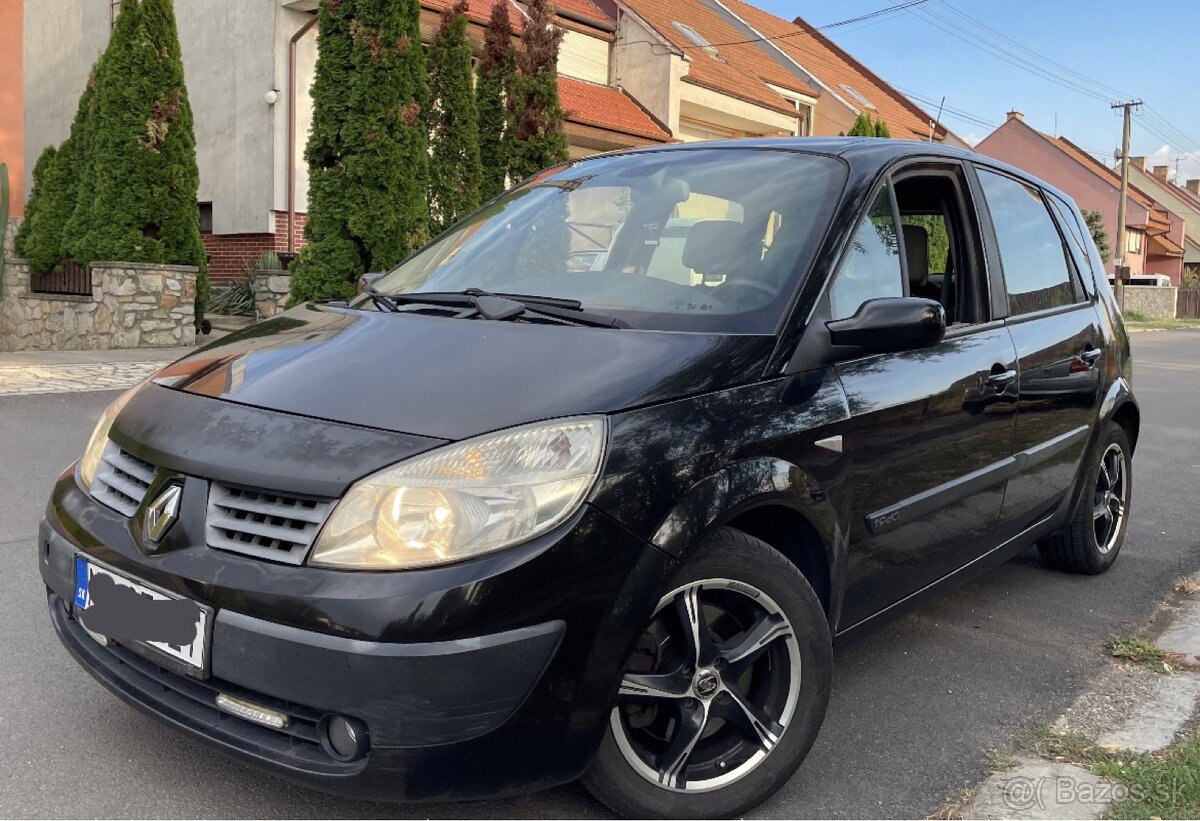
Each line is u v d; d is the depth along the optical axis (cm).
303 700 199
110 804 241
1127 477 479
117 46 1142
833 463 262
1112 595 440
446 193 1250
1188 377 1484
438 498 203
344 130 1065
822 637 255
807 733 253
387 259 1080
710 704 240
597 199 344
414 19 1083
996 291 363
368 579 198
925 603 328
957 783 271
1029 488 376
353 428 219
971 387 324
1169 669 354
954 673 348
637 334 255
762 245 292
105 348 1155
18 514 485
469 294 302
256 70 1568
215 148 1655
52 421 697
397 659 193
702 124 2319
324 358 255
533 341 251
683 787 238
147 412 250
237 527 212
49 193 1280
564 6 2055
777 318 267
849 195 305
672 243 306
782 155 333
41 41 2086
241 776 256
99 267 1145
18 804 240
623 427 221
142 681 230
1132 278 4784
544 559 204
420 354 248
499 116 1360
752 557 240
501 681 200
